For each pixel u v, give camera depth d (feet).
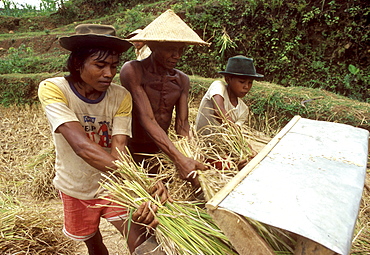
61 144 6.33
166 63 7.50
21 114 24.59
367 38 22.62
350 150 6.15
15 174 14.69
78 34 5.42
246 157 7.73
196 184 6.47
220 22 27.37
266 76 26.02
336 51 23.77
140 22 32.83
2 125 21.67
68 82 6.02
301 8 24.09
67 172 6.51
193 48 27.91
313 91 20.20
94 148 5.63
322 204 4.26
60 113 5.69
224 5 27.48
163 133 7.37
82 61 5.56
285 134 6.91
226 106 9.55
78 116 6.11
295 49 24.68
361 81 23.15
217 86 9.36
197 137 7.91
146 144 9.01
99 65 5.54
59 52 39.81
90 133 6.34
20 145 18.22
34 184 13.15
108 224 11.07
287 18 24.97
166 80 8.20
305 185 4.70
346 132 7.07
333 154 5.93
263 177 4.93
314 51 24.57
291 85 24.29
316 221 3.89
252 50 26.16
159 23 7.13
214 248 5.28
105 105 6.30
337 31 23.73
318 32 24.49
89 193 6.63
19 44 44.57
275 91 19.35
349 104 17.65
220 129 8.68
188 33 7.11
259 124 19.03
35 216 9.76
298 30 24.75
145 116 7.72
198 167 6.50
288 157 5.70
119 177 5.96
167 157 7.34
